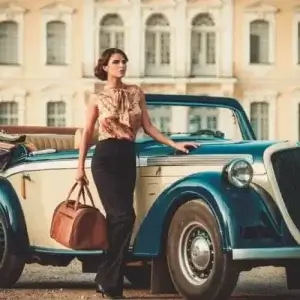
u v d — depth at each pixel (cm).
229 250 911
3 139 1161
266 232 922
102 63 981
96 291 1028
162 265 1016
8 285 1145
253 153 944
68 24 5756
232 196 921
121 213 956
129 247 995
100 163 961
